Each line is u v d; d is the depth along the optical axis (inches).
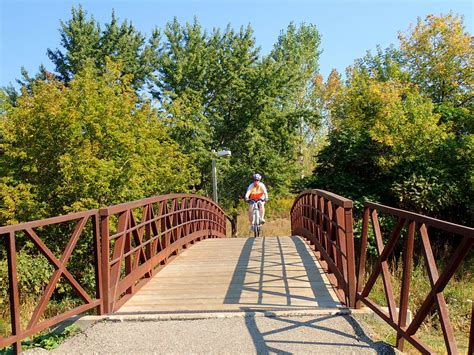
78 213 184.1
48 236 459.5
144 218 272.8
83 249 439.8
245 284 254.8
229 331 173.5
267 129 988.6
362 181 607.8
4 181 463.8
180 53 987.9
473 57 792.9
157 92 989.8
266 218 1256.8
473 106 723.4
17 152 471.8
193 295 234.1
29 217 451.5
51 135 478.3
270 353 151.1
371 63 928.3
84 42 1088.2
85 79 526.0
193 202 469.7
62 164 458.6
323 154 635.5
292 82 1032.8
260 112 971.9
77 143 485.1
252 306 208.7
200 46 989.2
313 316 188.2
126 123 524.4
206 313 192.1
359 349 152.3
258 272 286.7
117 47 1130.0
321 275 272.4
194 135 856.3
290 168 1037.2
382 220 536.7
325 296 223.9
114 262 209.3
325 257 276.1
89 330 179.9
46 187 475.5
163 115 762.8
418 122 595.5
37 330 154.0
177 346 160.2
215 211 657.6
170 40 1003.3
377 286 381.4
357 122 729.0
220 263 325.1
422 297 357.4
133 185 490.9
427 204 539.5
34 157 474.3
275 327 175.9
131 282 232.7
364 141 617.0
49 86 506.6
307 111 1029.2
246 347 156.6
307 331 170.6
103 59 1093.1
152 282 268.2
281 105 1086.4
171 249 338.6
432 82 837.2
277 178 992.9
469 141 581.3
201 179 956.0
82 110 495.8
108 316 191.5
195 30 1001.5
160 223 316.8
